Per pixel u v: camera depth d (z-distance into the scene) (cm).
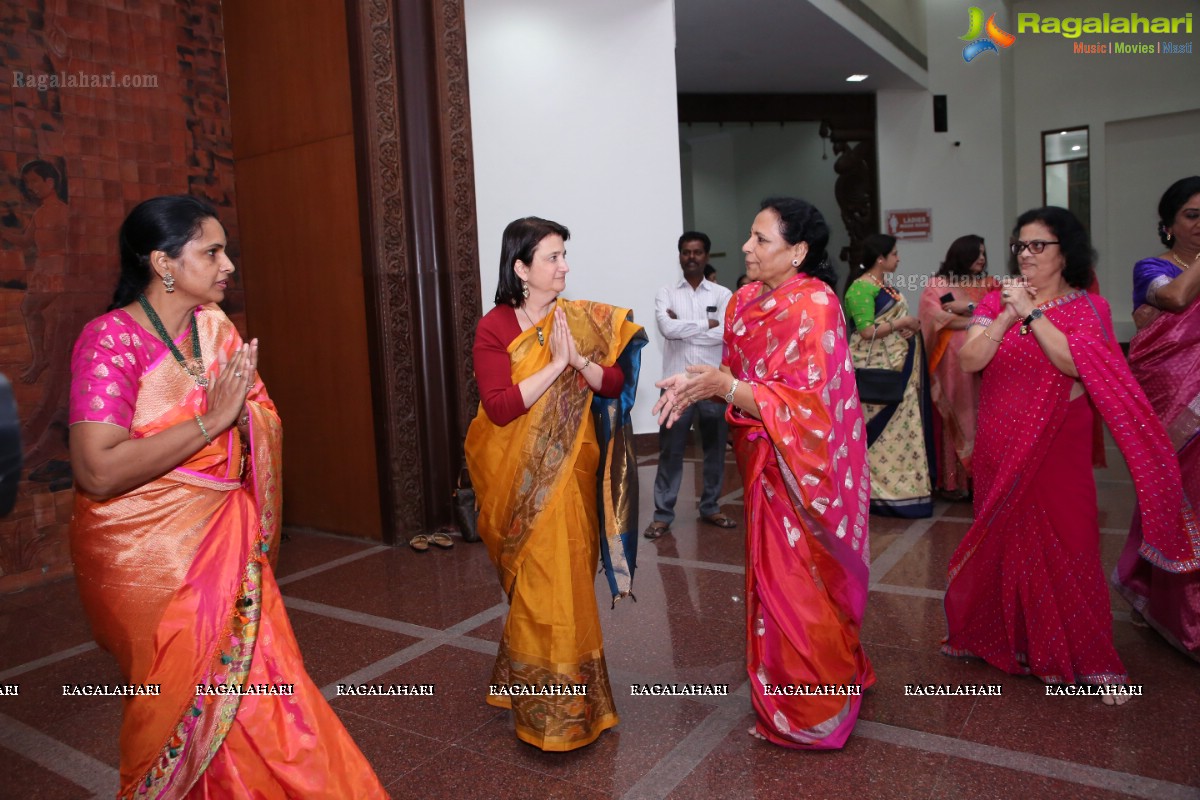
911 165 1131
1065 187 1151
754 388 235
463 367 495
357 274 486
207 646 167
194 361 179
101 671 330
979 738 245
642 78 641
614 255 647
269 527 185
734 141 1371
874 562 420
